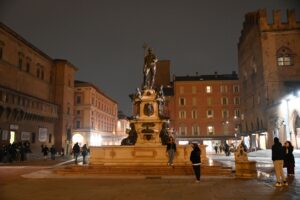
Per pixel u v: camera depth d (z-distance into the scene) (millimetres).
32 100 56688
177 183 16438
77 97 88938
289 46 60469
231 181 17156
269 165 29484
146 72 28547
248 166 19094
